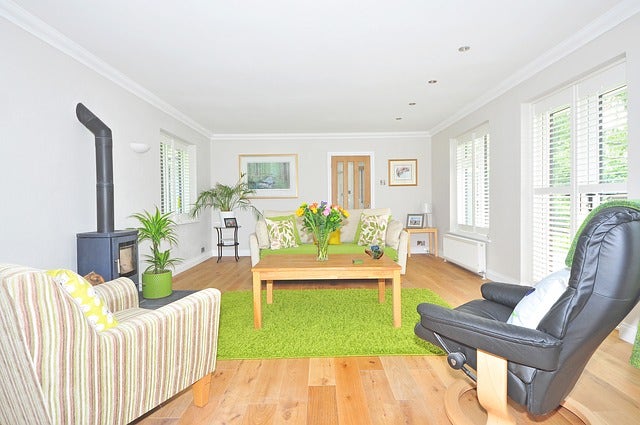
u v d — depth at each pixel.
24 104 2.39
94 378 1.18
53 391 1.07
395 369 2.11
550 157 3.35
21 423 1.17
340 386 1.92
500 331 1.21
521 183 3.66
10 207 2.28
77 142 2.91
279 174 6.58
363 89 4.03
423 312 1.42
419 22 2.55
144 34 2.68
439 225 6.20
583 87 2.89
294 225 5.07
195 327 1.61
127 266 3.12
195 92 4.06
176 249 4.98
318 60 3.20
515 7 2.37
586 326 1.14
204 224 6.14
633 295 1.14
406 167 6.63
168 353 1.47
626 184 2.49
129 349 1.30
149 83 3.75
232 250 6.56
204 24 2.54
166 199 4.74
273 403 1.77
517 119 3.71
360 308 3.27
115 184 3.46
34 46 2.47
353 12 2.40
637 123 2.30
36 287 1.04
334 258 3.27
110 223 2.99
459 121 5.21
